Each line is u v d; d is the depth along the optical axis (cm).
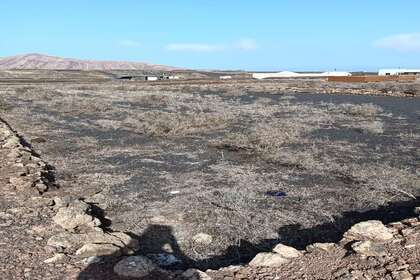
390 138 1805
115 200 968
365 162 1364
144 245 739
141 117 2345
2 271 563
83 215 761
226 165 1312
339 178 1175
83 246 630
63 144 1614
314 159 1396
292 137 1722
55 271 567
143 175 1190
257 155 1455
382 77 6881
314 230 815
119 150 1527
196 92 4769
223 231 802
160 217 866
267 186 1089
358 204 960
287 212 905
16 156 1259
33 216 773
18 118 2311
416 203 964
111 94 4156
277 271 562
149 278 552
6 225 726
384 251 583
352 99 3838
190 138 1786
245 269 575
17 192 908
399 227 674
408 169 1267
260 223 841
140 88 5328
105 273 564
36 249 634
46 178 1091
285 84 6194
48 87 5112
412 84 5384
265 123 2205
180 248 732
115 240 673
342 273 535
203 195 1009
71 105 2908
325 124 2202
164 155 1453
